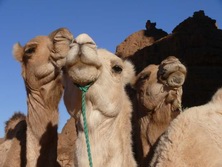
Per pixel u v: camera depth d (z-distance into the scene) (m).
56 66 7.38
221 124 4.77
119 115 5.26
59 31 7.25
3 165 7.85
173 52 47.53
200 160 4.54
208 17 49.38
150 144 7.86
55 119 7.65
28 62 7.60
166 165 4.63
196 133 4.69
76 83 4.93
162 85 7.68
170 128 4.91
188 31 47.94
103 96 5.05
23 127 8.22
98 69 4.99
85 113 4.96
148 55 50.81
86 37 4.86
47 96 7.52
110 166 5.04
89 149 4.91
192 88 40.50
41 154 7.45
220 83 40.81
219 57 43.31
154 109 7.84
